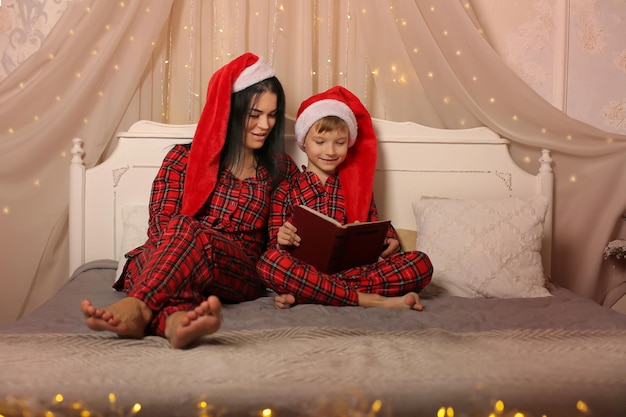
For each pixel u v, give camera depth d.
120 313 1.39
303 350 1.30
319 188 2.20
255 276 1.96
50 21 2.56
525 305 1.88
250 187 2.11
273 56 2.43
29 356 1.25
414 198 2.53
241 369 1.18
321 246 1.87
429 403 1.10
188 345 1.35
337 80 2.55
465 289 2.06
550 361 1.25
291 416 1.08
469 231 2.13
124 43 2.43
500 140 2.54
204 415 1.07
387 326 1.59
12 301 2.47
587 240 2.56
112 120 2.45
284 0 2.44
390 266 1.95
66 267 2.53
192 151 2.05
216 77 2.09
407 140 2.52
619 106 2.69
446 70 2.49
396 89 2.53
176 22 2.49
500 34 2.66
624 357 1.28
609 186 2.54
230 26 2.47
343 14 2.54
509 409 1.11
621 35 2.68
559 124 2.52
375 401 1.09
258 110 2.10
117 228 2.45
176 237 1.61
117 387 1.11
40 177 2.46
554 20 2.66
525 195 2.54
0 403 1.08
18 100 2.38
